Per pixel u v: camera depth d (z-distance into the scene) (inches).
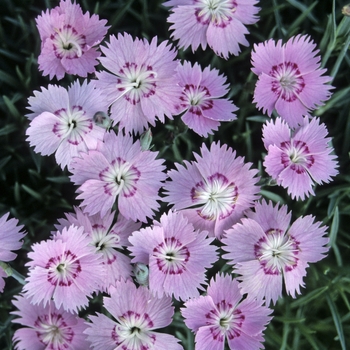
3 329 15.6
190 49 17.3
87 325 15.1
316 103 15.9
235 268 15.7
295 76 15.9
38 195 16.3
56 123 15.0
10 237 14.9
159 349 15.0
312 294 16.1
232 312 15.1
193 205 15.1
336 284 16.5
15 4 17.5
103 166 15.0
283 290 16.6
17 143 16.8
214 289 15.0
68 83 16.7
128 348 15.0
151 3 17.6
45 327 15.1
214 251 14.9
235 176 15.1
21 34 17.4
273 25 17.7
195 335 15.4
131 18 17.8
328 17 17.1
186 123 15.3
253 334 15.1
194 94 15.6
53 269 14.7
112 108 15.2
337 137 17.2
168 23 17.5
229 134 17.1
